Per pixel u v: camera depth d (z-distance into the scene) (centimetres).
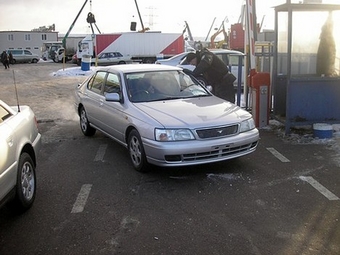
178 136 497
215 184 502
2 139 367
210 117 527
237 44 2439
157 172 551
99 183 516
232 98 884
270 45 948
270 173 539
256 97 806
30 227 394
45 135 802
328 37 741
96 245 356
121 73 641
